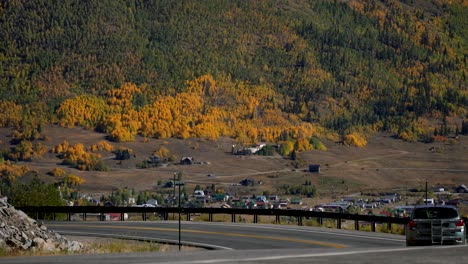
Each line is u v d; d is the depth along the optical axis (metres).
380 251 59.47
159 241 112.62
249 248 98.75
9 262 51.72
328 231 127.88
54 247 88.44
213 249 99.19
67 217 184.88
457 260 49.81
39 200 195.25
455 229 70.81
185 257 53.72
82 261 51.16
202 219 176.38
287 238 114.19
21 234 90.00
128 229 139.50
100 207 177.12
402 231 125.75
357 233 122.69
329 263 47.66
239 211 159.62
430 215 72.19
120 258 53.50
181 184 99.44
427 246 68.50
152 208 172.25
